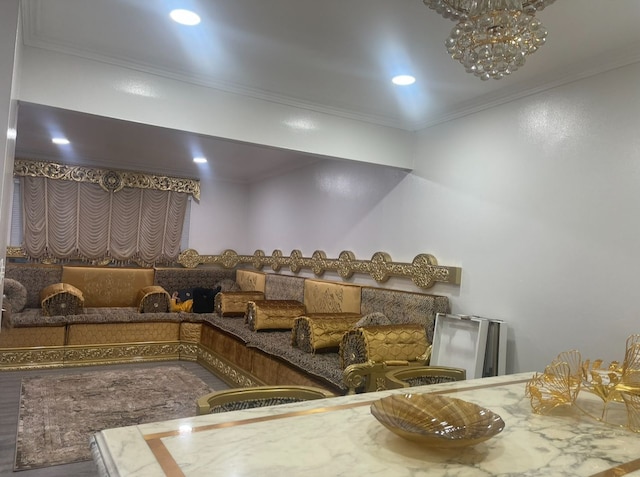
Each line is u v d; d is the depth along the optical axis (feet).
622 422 4.86
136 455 3.55
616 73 8.66
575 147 9.29
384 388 10.00
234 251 24.18
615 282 8.48
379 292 13.62
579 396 5.82
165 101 10.24
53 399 13.00
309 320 12.55
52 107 9.08
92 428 10.98
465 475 3.46
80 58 9.36
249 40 8.76
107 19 8.13
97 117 9.69
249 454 3.67
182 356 18.85
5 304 12.09
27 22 8.22
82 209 20.62
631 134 8.36
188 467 3.38
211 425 4.28
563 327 9.32
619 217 8.47
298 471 3.40
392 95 11.35
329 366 11.04
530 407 5.32
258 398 5.75
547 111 9.91
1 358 16.06
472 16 5.20
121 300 20.71
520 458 3.84
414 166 13.65
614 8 7.13
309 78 10.46
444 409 4.75
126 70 9.82
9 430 10.74
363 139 12.91
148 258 22.04
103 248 21.03
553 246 9.60
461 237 11.87
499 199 10.88
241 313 18.57
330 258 17.42
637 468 3.74
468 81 10.28
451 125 12.41
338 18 7.82
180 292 21.30
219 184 24.17
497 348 10.18
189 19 8.04
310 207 19.07
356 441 4.02
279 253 21.04
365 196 15.74
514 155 10.58
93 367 17.12
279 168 21.07
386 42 8.63
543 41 5.39
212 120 10.79
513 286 10.39
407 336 10.88
